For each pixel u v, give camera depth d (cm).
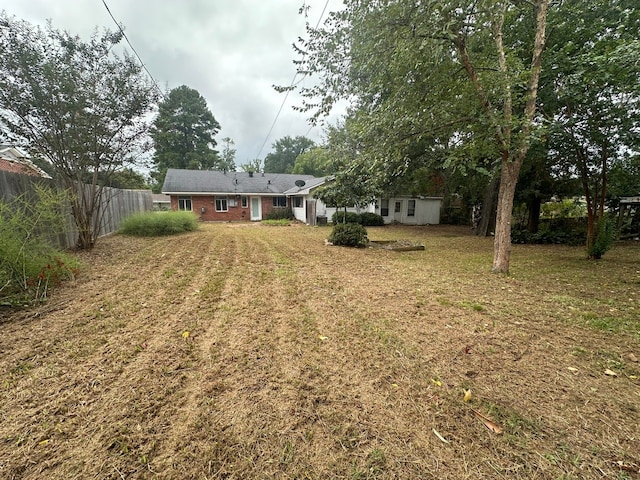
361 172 801
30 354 224
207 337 258
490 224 1388
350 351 238
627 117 576
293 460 137
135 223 930
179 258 603
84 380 193
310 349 241
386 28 408
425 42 387
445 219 1939
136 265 528
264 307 335
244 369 210
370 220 1689
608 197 1011
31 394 178
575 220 1173
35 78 504
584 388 192
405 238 1136
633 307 351
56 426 153
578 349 245
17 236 374
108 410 165
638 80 473
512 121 434
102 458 135
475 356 233
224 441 146
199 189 1841
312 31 487
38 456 135
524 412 169
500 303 362
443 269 564
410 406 174
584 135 659
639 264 643
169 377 198
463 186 1382
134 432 150
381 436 151
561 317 317
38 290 345
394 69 439
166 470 130
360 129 555
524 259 706
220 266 540
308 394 184
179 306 332
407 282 457
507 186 516
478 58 485
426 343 254
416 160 990
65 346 237
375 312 325
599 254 695
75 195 584
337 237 869
